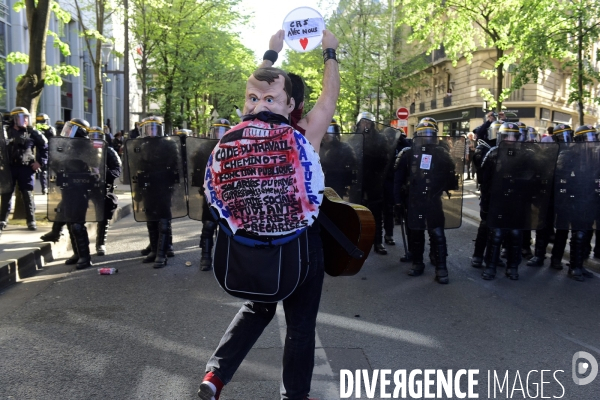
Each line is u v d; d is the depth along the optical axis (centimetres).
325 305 535
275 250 249
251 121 252
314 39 293
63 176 657
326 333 449
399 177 654
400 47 2997
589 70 1422
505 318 500
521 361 396
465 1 1878
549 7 1409
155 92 2236
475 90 3369
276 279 247
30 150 834
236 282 253
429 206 629
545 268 717
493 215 639
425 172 624
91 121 2931
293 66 3092
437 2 1995
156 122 684
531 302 555
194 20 2123
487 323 484
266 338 433
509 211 636
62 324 459
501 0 1764
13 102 2088
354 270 283
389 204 842
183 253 780
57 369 364
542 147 621
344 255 282
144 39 2039
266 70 264
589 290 607
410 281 640
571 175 638
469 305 541
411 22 2080
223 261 256
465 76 3475
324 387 346
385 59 2909
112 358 385
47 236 755
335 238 277
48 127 1016
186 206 684
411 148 632
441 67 3806
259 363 380
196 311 502
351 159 717
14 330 442
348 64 2878
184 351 401
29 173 842
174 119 2283
